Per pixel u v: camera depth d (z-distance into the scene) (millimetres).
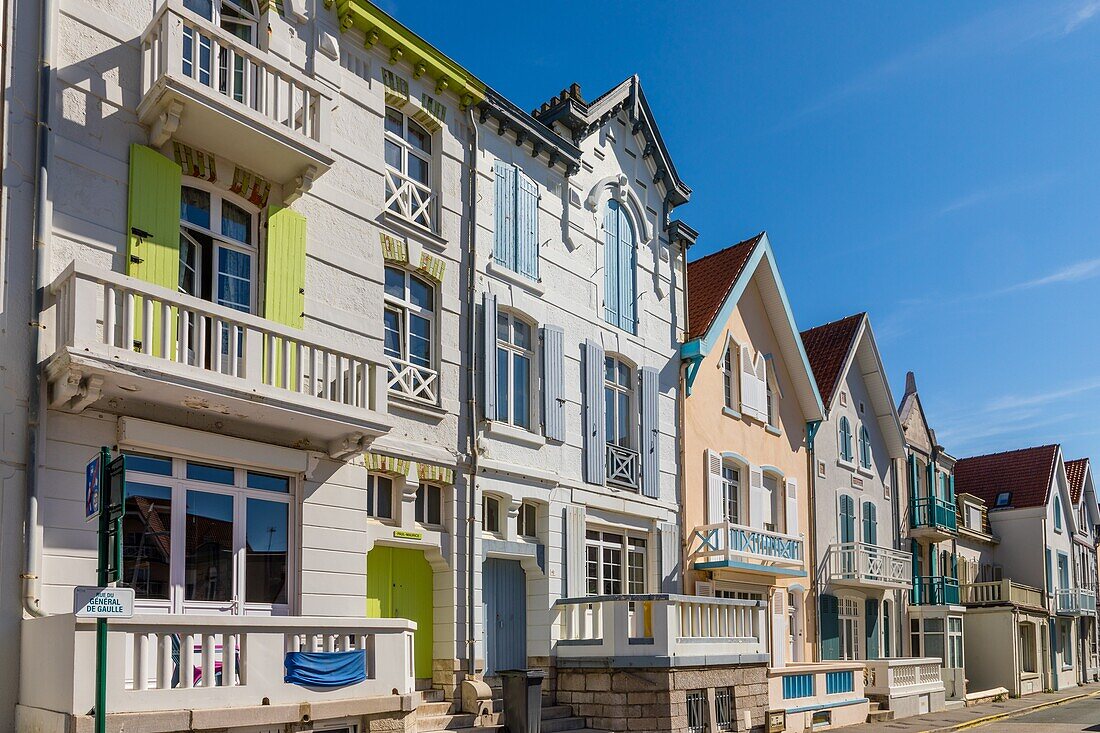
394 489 15109
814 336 31047
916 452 34531
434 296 16250
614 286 20344
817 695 21906
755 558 22172
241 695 10391
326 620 11242
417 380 15508
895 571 29688
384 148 15641
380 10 15438
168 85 11633
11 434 10656
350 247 14664
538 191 18594
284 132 12758
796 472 26234
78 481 11102
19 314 10922
